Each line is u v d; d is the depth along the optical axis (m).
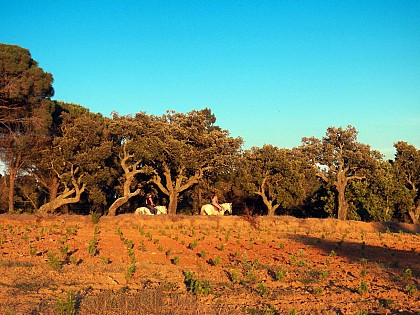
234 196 51.31
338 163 48.12
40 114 37.91
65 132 40.75
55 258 15.17
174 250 19.56
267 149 46.59
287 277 15.02
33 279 13.25
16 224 27.41
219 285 13.62
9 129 37.53
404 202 45.97
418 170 46.78
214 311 10.20
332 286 13.93
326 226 32.59
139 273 14.85
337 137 47.75
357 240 25.67
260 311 10.71
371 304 11.73
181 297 11.24
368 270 16.53
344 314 10.71
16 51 36.75
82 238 21.84
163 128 41.19
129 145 40.12
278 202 46.66
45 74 38.28
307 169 47.88
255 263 16.53
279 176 46.38
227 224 31.50
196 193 49.25
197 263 17.05
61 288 12.44
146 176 45.19
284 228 31.03
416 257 19.72
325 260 18.44
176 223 30.86
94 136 39.94
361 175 46.97
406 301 12.20
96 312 9.73
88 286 12.80
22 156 40.69
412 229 34.44
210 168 42.84
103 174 39.75
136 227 27.92
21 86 35.97
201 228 29.22
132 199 49.59
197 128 43.72
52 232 23.69
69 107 46.50
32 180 46.19
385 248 22.33
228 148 43.88
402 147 47.34
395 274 15.84
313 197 53.75
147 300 10.55
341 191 47.41
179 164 42.03
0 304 10.38
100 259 16.62
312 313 10.68
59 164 38.41
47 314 9.62
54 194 42.50
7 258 16.11
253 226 30.81
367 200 46.44
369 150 47.31
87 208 49.44
